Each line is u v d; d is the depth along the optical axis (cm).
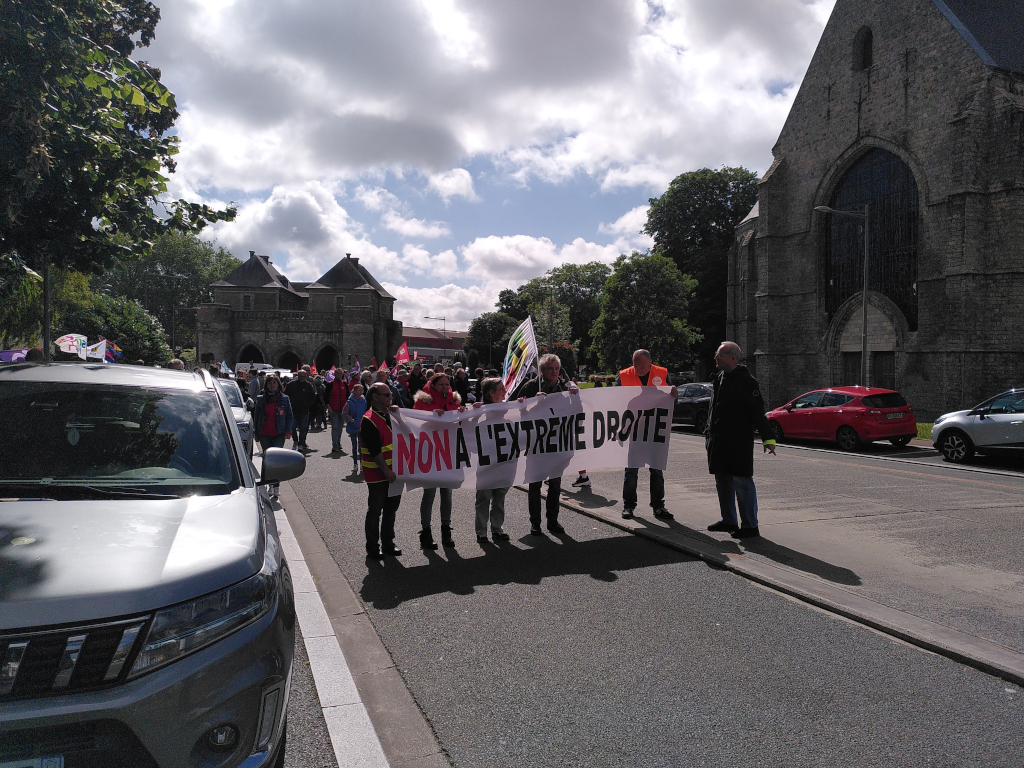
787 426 1844
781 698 348
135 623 210
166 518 265
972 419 1395
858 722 324
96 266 621
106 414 333
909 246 2964
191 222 655
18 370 357
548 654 405
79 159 534
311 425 2203
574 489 976
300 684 370
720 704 342
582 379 7200
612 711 336
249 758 229
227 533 263
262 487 383
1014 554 616
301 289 9319
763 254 3622
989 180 2617
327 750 302
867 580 536
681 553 632
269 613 247
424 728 321
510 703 345
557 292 8112
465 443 663
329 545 673
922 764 289
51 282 1781
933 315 2823
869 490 978
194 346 10300
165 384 371
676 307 4319
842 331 3291
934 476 1150
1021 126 2527
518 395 809
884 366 3102
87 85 534
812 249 3431
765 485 1026
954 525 736
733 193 5450
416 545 670
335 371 1482
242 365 5806
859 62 3173
